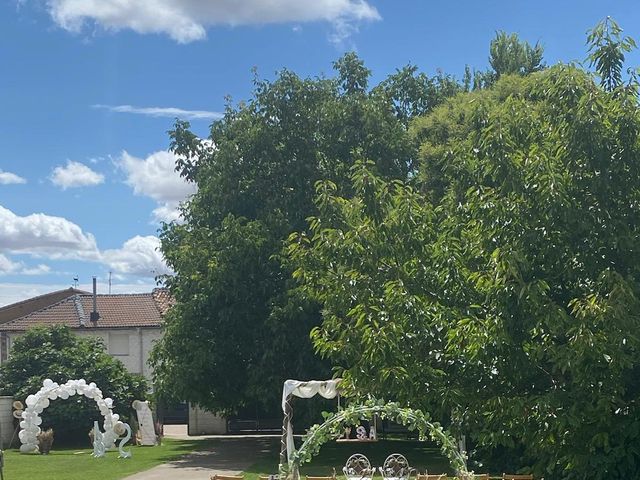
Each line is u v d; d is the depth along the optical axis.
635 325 7.43
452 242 9.39
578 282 8.43
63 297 56.50
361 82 28.42
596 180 8.16
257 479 18.06
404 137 25.84
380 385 9.25
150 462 23.30
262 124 25.89
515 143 8.83
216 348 24.06
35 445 27.91
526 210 8.27
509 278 7.80
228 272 23.70
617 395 8.05
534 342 8.16
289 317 22.52
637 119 8.13
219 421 37.47
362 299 9.46
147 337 43.59
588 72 8.77
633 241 7.96
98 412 31.86
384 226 9.58
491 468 15.23
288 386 17.70
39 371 33.00
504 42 33.56
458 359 8.97
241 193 25.77
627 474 8.49
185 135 28.58
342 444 27.16
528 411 8.32
